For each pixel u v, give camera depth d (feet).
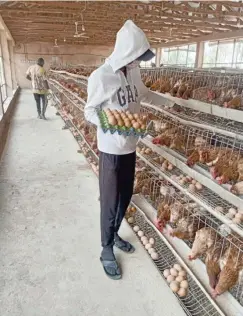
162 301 6.15
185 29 34.22
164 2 23.53
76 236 8.32
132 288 6.49
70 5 23.26
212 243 5.57
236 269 4.95
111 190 6.48
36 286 6.47
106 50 58.75
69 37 47.57
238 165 5.21
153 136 8.15
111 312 5.85
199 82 6.89
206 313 5.74
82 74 15.72
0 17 28.02
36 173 13.01
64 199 10.57
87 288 6.45
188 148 6.83
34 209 9.77
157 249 7.71
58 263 7.20
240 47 35.55
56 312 5.82
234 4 22.81
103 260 6.99
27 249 7.68
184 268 6.29
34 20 30.89
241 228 4.78
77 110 18.08
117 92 5.94
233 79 6.23
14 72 51.88
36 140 18.47
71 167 13.87
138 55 5.46
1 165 13.89
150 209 8.27
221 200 5.85
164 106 7.92
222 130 5.44
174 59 50.21
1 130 17.60
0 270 6.90
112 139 6.10
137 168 9.23
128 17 27.84
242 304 5.07
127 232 8.57
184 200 7.05
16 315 5.73
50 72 35.29
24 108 31.14
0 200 10.32
